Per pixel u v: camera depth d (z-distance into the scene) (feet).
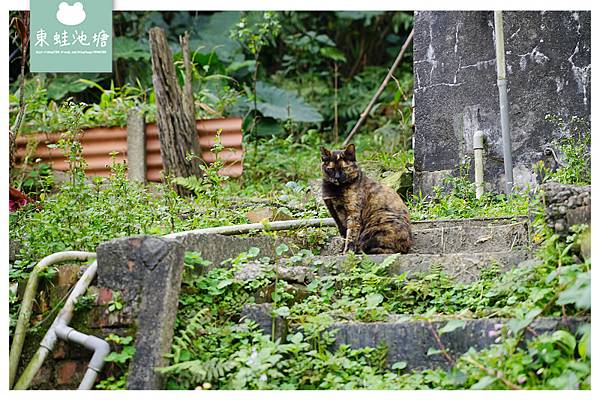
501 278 16.87
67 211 18.69
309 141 40.81
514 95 25.70
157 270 14.58
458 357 14.60
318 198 27.09
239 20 48.14
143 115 32.17
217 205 22.54
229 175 31.55
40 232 18.34
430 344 14.82
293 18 49.80
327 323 15.44
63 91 43.37
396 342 15.01
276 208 24.25
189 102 31.37
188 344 14.82
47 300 15.90
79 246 18.31
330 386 14.30
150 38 30.99
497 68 25.23
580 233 15.29
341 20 51.65
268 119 43.57
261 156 35.78
